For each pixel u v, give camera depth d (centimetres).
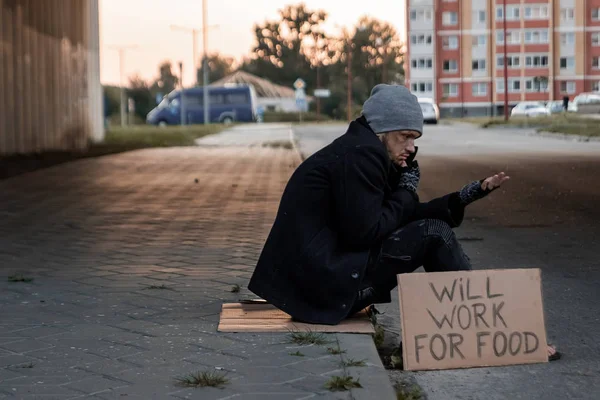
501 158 2267
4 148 2398
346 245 507
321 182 500
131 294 640
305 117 9038
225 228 1029
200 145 3256
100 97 3650
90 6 3434
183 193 1458
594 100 6322
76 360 464
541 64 9788
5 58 2405
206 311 579
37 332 525
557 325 573
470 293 488
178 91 8175
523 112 7050
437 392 443
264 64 12988
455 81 9800
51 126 2831
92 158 2425
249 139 3800
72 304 605
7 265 777
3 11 2388
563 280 718
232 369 445
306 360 457
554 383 455
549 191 1427
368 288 516
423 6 9744
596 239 932
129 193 1461
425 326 483
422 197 1384
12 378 434
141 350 482
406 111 501
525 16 9744
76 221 1100
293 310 513
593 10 9738
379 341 518
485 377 467
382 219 495
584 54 9769
